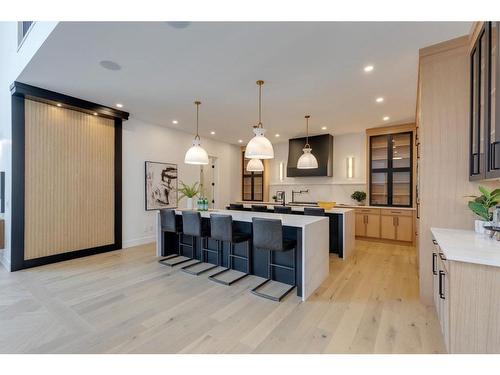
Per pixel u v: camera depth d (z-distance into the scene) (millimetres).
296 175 6840
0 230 3834
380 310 2527
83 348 1926
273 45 2477
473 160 2281
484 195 2102
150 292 2943
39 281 3248
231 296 2854
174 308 2568
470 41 2309
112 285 3139
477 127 2125
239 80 3301
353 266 3904
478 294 1560
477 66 2121
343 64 2855
